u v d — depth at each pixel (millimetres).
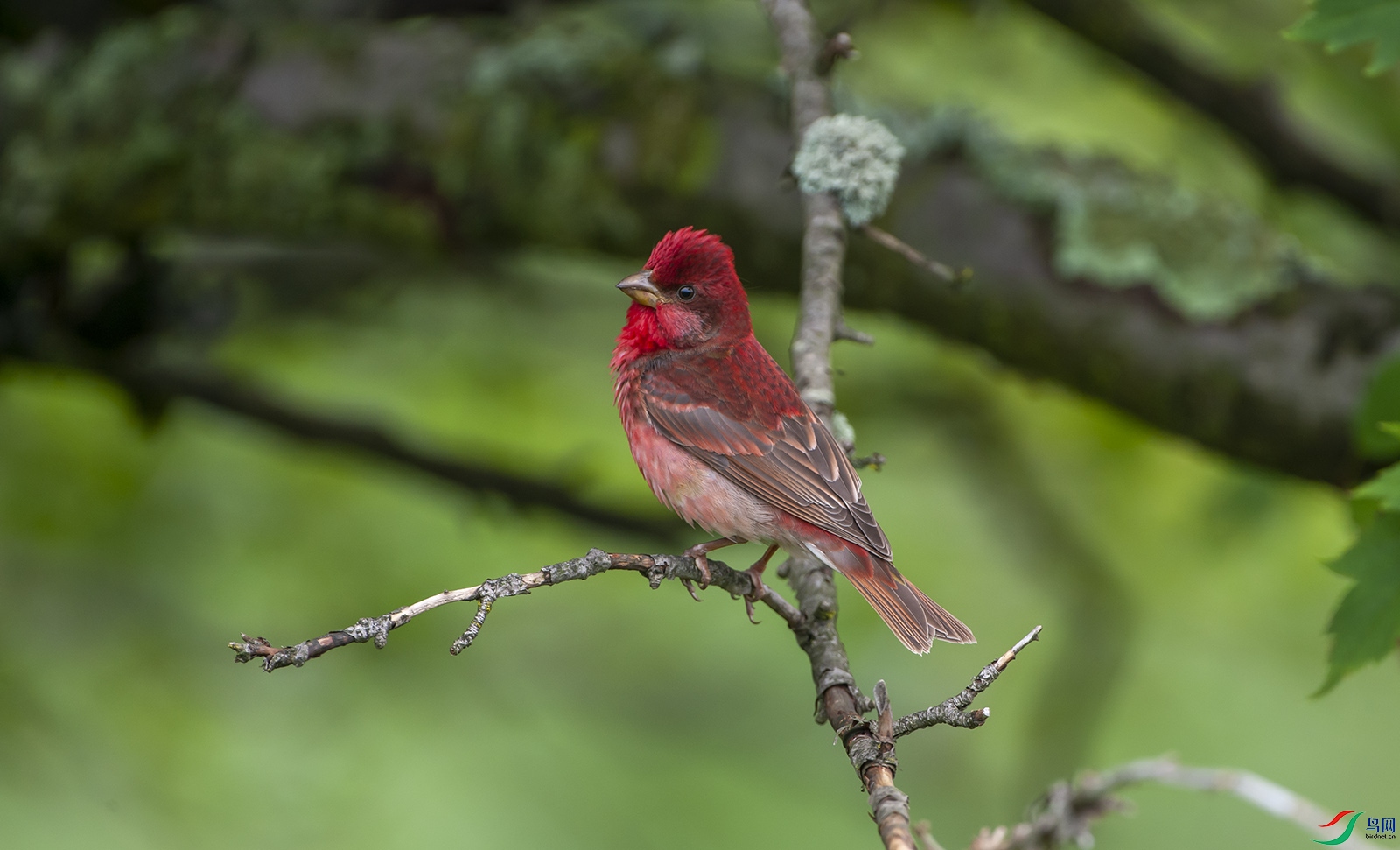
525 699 13203
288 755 11906
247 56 10625
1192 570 13258
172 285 12000
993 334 9445
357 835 11633
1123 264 9133
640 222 9867
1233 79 10383
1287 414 8930
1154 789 13805
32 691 11602
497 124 9984
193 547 12422
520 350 13086
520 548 13023
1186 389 9102
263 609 12344
